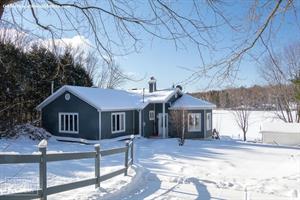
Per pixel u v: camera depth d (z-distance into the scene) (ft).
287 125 106.63
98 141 83.87
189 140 95.20
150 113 103.40
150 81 112.57
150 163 49.83
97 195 25.17
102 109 83.82
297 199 26.48
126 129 94.94
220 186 31.09
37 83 92.79
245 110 132.36
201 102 104.68
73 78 95.50
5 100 80.43
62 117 89.86
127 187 28.91
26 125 84.79
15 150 61.67
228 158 62.75
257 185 31.83
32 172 37.45
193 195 27.55
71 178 34.65
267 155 68.85
